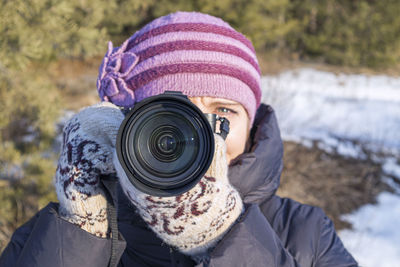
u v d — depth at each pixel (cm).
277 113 643
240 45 105
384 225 405
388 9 1330
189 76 96
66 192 81
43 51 272
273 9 1115
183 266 82
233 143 104
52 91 321
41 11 256
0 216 280
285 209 112
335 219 409
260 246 78
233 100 100
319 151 571
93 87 775
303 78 1063
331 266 99
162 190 67
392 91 1004
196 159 68
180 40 98
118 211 101
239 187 105
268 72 1099
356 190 472
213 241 79
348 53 1295
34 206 302
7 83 288
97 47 281
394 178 512
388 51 1302
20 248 97
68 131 87
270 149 110
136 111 69
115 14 747
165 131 68
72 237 79
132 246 97
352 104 828
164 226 75
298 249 101
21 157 311
